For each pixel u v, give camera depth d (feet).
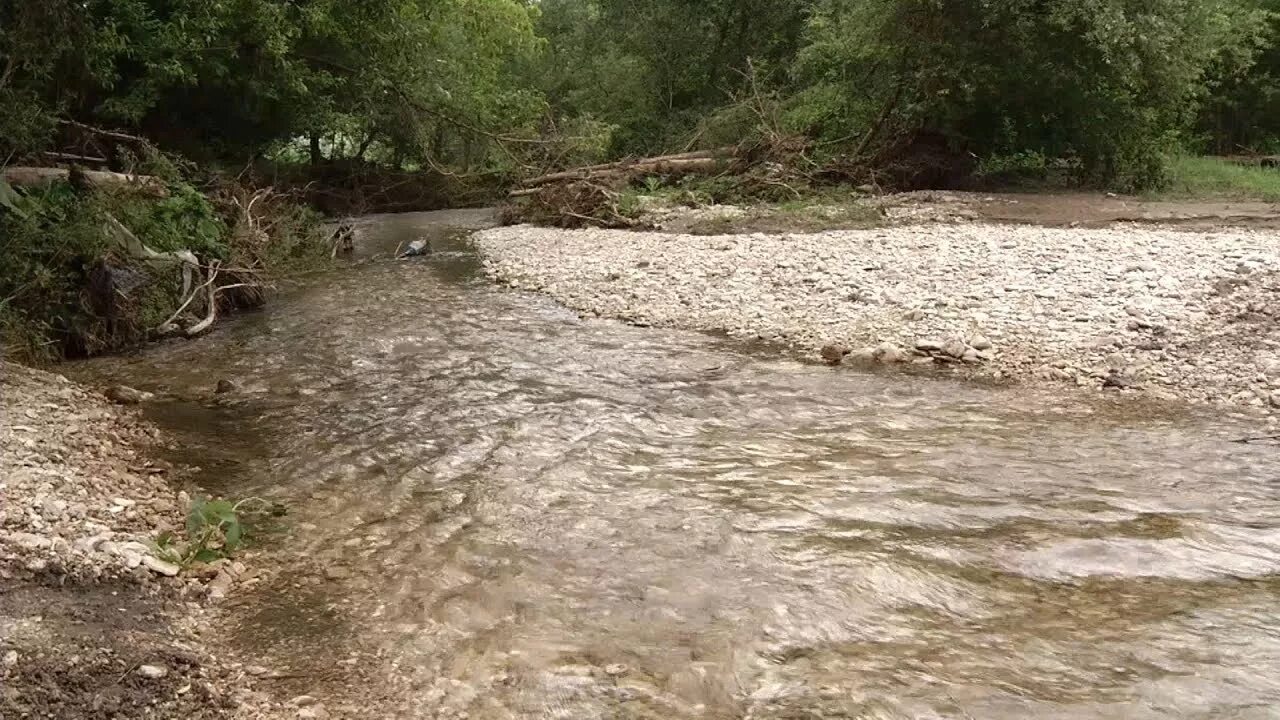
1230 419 21.03
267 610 13.53
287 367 28.30
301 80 66.69
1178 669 11.34
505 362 28.12
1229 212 50.52
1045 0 59.72
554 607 13.38
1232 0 74.90
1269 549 14.65
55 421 20.65
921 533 15.53
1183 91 62.13
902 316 30.81
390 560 15.10
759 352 28.58
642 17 107.04
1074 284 32.73
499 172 82.79
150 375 27.73
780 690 11.19
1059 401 22.80
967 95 62.23
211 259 37.50
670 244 49.32
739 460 19.38
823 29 79.20
